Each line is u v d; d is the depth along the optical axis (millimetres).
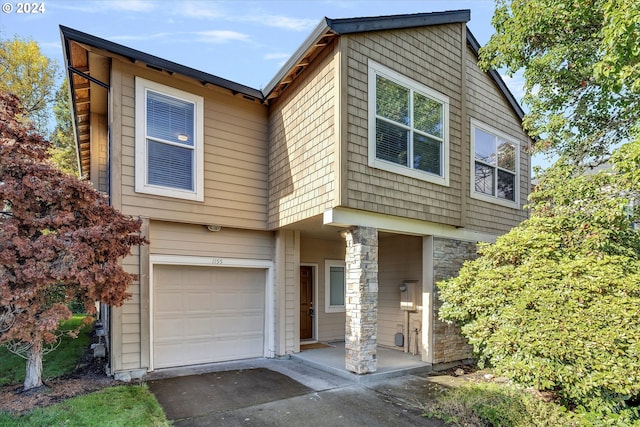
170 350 7184
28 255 4598
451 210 7895
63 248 4773
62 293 5203
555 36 7500
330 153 6328
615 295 4988
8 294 4379
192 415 4848
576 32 7254
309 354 8211
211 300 7746
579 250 6258
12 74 18156
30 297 4551
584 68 7430
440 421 4738
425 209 7379
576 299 5137
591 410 4672
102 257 5133
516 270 6035
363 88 6488
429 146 7594
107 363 6719
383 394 5781
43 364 6754
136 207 6684
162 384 6074
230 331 7934
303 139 7137
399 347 9031
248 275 8273
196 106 7488
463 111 8344
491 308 5918
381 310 9719
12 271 4672
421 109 7488
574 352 4695
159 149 7035
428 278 7703
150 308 6746
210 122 7676
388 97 6918
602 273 5223
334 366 7062
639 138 5441
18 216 4840
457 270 8125
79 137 9688
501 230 9383
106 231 5008
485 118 9312
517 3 7312
